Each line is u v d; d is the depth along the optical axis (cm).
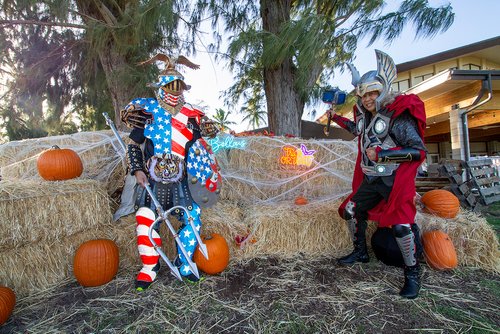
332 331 161
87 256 205
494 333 160
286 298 193
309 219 275
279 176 337
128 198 259
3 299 170
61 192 217
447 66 1067
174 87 206
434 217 267
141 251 202
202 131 225
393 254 232
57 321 169
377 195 221
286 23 409
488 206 486
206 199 216
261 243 263
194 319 170
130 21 433
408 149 191
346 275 225
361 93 206
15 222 194
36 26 562
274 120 566
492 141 1370
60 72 656
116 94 527
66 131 857
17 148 322
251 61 491
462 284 214
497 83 613
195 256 222
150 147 208
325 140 357
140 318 170
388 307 184
